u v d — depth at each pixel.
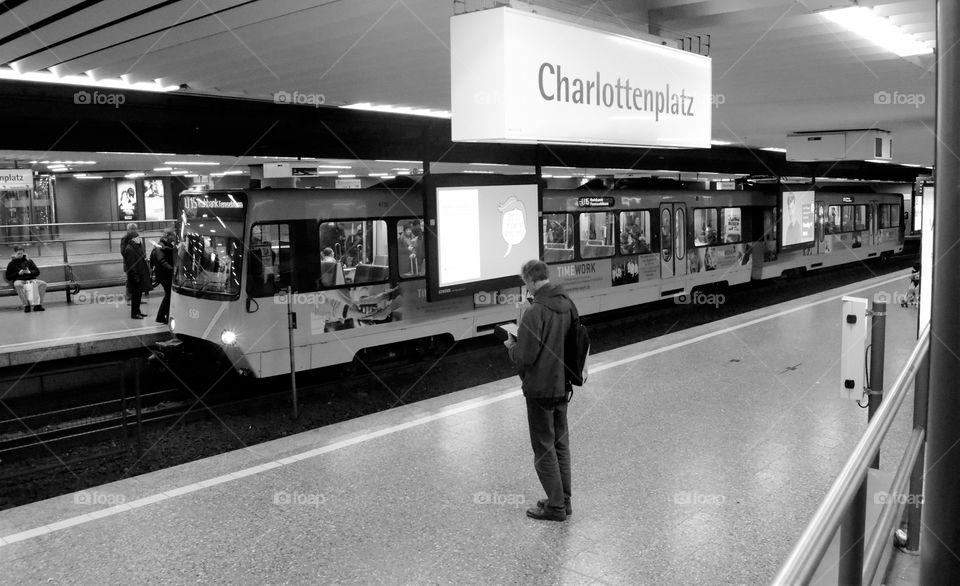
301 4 6.80
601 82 5.95
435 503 5.81
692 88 7.00
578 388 9.16
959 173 2.79
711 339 12.12
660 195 18.19
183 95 12.51
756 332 12.70
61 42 8.59
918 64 10.48
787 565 1.76
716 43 8.93
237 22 7.45
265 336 11.07
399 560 4.93
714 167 26.36
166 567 4.90
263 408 10.74
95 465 8.64
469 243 12.98
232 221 11.06
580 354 5.36
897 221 32.69
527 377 5.30
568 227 15.59
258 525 5.49
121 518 5.65
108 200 43.72
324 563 4.91
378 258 12.28
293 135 14.35
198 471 6.60
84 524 5.55
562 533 5.25
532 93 5.38
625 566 4.77
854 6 7.23
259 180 12.10
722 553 4.89
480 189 13.15
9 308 17.95
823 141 19.00
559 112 5.60
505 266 13.73
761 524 5.30
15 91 10.98
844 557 2.47
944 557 2.90
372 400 11.19
